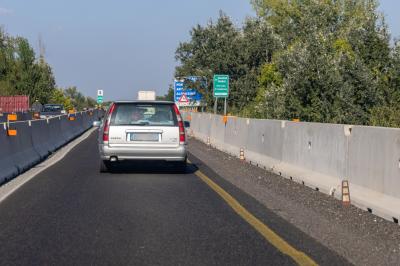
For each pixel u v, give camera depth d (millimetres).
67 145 28094
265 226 9508
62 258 7520
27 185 14062
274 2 63375
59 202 11656
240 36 42250
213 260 7461
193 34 43750
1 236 8727
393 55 25766
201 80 42781
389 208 10117
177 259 7500
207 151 25281
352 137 12125
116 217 10164
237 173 17016
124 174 16422
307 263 7352
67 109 86750
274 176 16344
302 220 10062
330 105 25469
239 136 22766
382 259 7625
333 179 12945
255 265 7250
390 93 25297
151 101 16656
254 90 41000
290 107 26359
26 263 7293
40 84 75938
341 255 7777
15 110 65000
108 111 16625
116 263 7305
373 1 49344
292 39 47875
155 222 9773
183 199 12141
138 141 16281
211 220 9969
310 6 46219
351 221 10031
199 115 34500
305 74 26047
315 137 14336
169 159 16375
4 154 15711
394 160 10258
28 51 75750
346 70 25812
